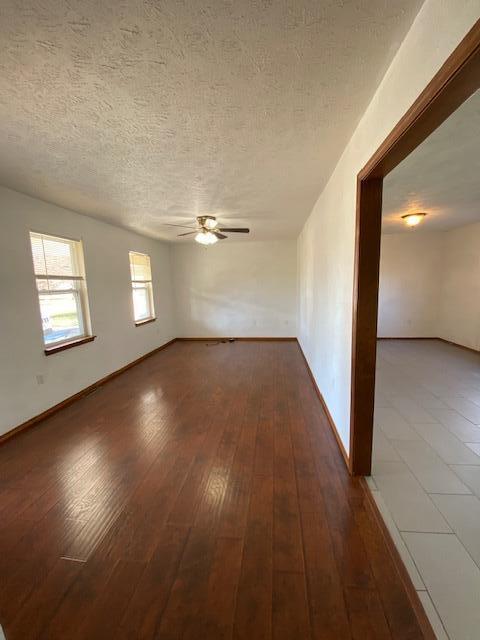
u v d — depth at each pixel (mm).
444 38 919
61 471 2164
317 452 2324
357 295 1860
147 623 1176
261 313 6648
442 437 2471
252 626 1153
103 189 2801
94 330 3895
